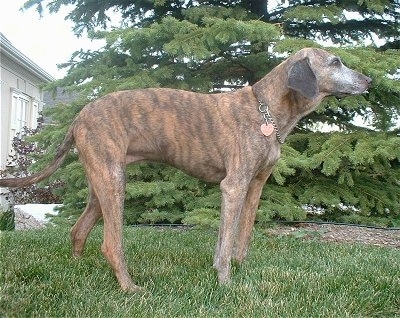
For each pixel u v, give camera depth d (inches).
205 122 154.6
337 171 292.4
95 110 149.7
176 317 120.1
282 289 140.5
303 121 318.0
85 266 157.9
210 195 267.1
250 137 152.6
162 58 298.2
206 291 140.1
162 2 284.0
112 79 279.1
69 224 283.3
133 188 260.2
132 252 187.2
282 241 225.0
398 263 174.7
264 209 253.8
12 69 510.6
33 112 595.5
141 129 152.0
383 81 247.4
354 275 153.1
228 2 315.3
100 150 145.9
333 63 160.1
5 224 372.2
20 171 416.2
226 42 258.5
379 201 288.2
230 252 150.4
